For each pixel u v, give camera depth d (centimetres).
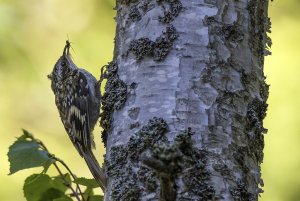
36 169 1112
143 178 509
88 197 596
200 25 545
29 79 1208
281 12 1200
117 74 570
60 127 1210
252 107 544
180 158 404
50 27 1223
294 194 1084
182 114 520
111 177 535
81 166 1165
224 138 518
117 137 545
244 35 556
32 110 1208
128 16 575
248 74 550
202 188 496
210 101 526
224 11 552
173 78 532
